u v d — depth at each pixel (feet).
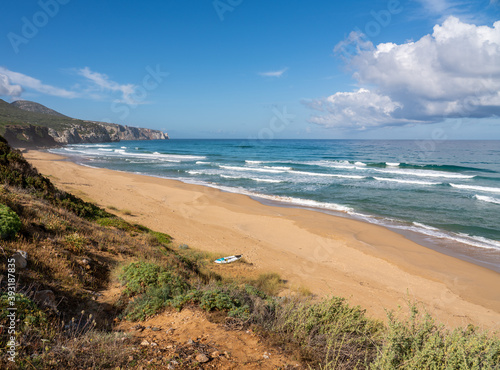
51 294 15.56
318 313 15.58
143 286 20.47
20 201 30.83
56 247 23.25
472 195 96.58
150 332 14.44
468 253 50.98
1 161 43.37
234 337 13.69
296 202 87.10
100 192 83.92
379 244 54.19
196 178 129.39
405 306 32.48
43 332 11.84
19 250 18.65
